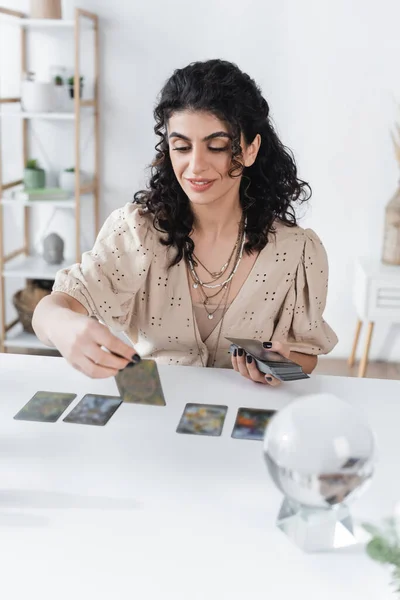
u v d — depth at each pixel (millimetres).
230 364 1640
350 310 3533
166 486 1045
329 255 3484
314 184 3410
